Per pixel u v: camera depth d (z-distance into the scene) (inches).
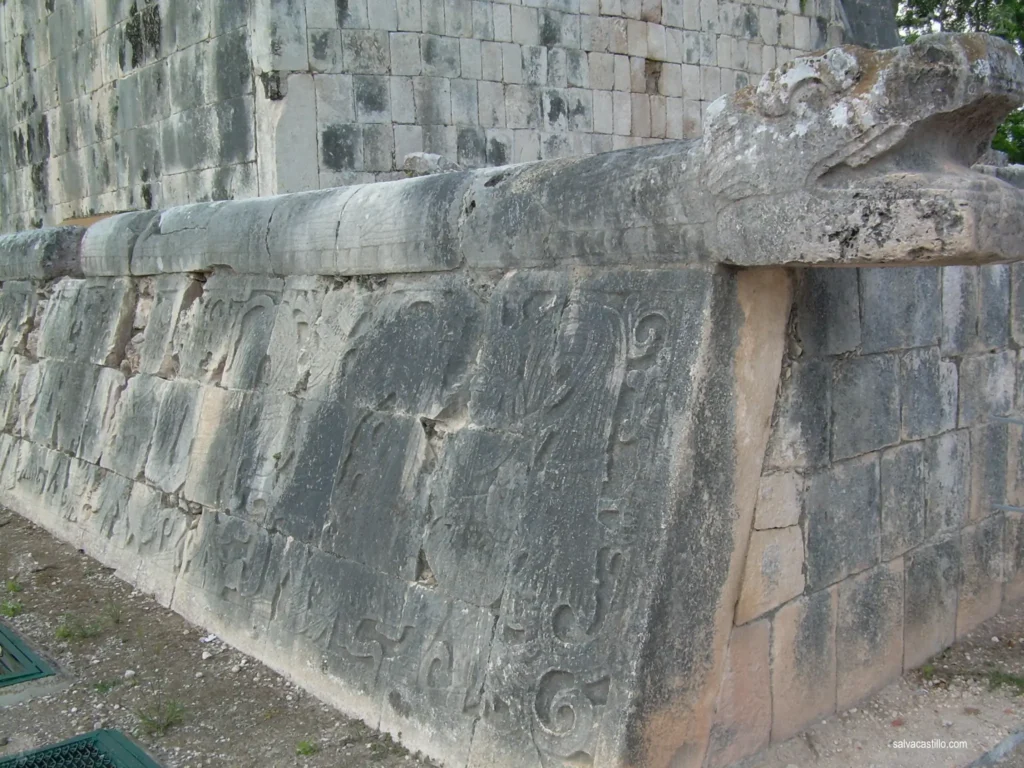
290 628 165.8
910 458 152.3
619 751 111.0
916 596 155.6
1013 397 178.4
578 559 122.0
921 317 152.7
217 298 210.1
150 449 218.2
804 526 132.1
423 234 155.2
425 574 144.8
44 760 139.7
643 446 118.8
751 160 106.4
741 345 118.6
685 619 116.2
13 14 529.0
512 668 125.8
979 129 106.7
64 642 182.9
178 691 161.8
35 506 264.5
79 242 276.5
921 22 735.7
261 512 179.8
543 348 135.6
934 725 139.6
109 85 443.8
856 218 99.0
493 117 398.6
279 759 138.3
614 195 124.5
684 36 452.8
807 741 133.4
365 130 367.9
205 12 370.6
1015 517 182.2
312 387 176.7
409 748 138.2
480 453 140.3
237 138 368.8
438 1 380.2
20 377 290.2
